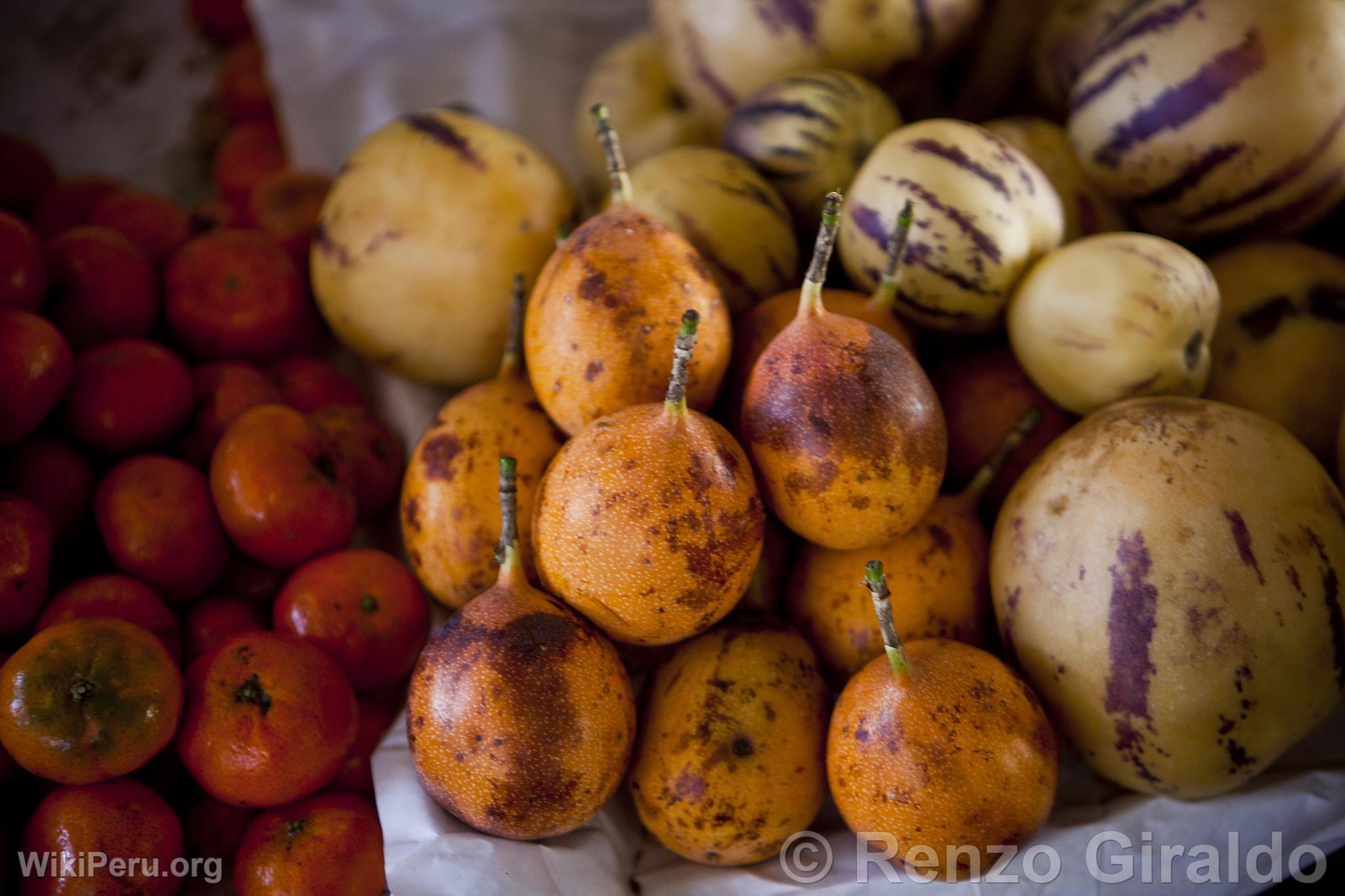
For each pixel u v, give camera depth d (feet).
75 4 2.77
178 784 1.57
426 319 1.85
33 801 1.50
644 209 1.78
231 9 2.59
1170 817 1.53
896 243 1.58
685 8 2.02
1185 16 1.67
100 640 1.41
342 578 1.60
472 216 1.81
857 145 1.85
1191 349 1.61
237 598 1.71
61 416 1.67
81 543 1.68
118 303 1.76
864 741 1.41
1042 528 1.52
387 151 1.86
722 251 1.75
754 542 1.43
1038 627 1.51
